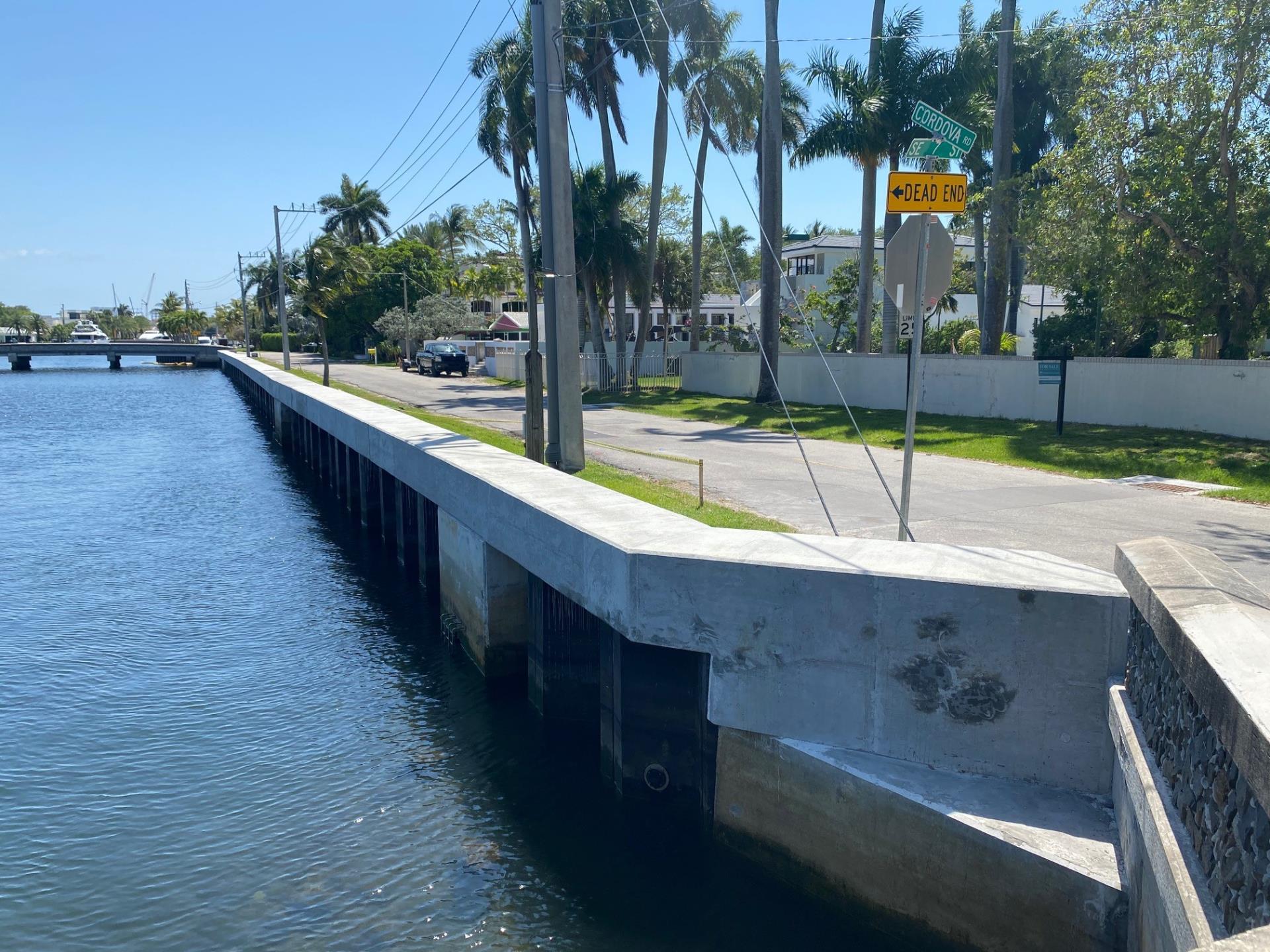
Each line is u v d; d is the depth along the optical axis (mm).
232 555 20453
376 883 7949
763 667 7680
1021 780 6766
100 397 71500
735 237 79125
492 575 12430
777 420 27609
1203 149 20375
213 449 39750
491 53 38375
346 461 25844
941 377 27641
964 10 37562
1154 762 5195
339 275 50875
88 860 8391
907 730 7121
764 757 7754
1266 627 4324
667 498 13930
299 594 17281
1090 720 6508
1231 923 3814
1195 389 20609
